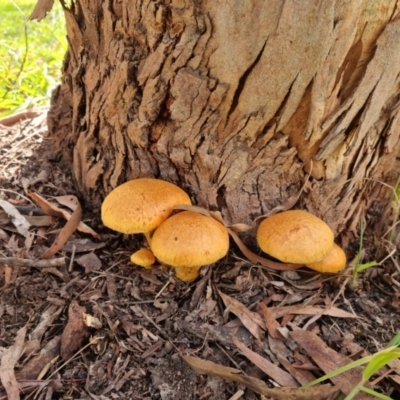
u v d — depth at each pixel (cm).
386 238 45
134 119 38
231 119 36
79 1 38
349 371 32
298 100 34
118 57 36
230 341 35
